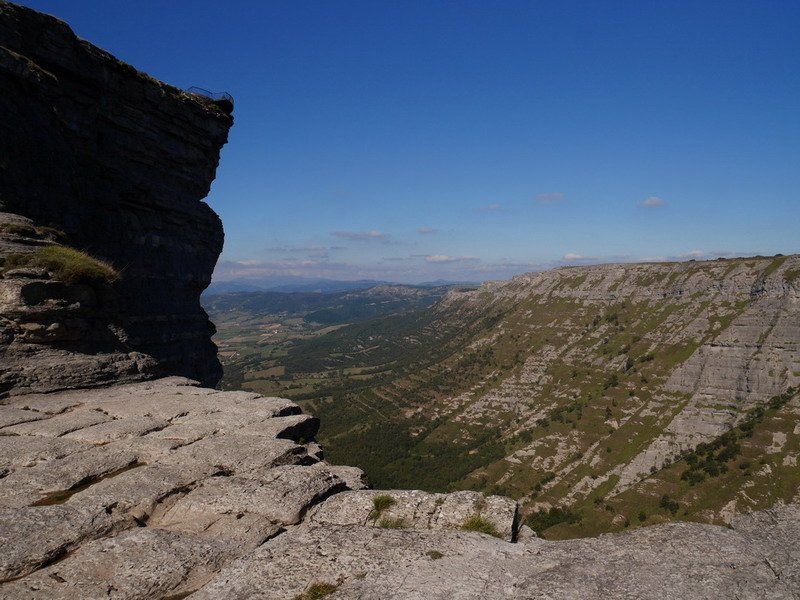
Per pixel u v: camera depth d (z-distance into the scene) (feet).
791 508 27.09
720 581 20.84
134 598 22.75
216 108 135.64
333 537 26.91
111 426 44.62
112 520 28.73
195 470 35.78
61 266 64.75
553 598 20.13
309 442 50.44
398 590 21.38
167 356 114.73
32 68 84.94
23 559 24.43
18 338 58.95
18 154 79.15
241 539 27.68
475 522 28.84
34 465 36.60
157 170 120.67
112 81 106.22
